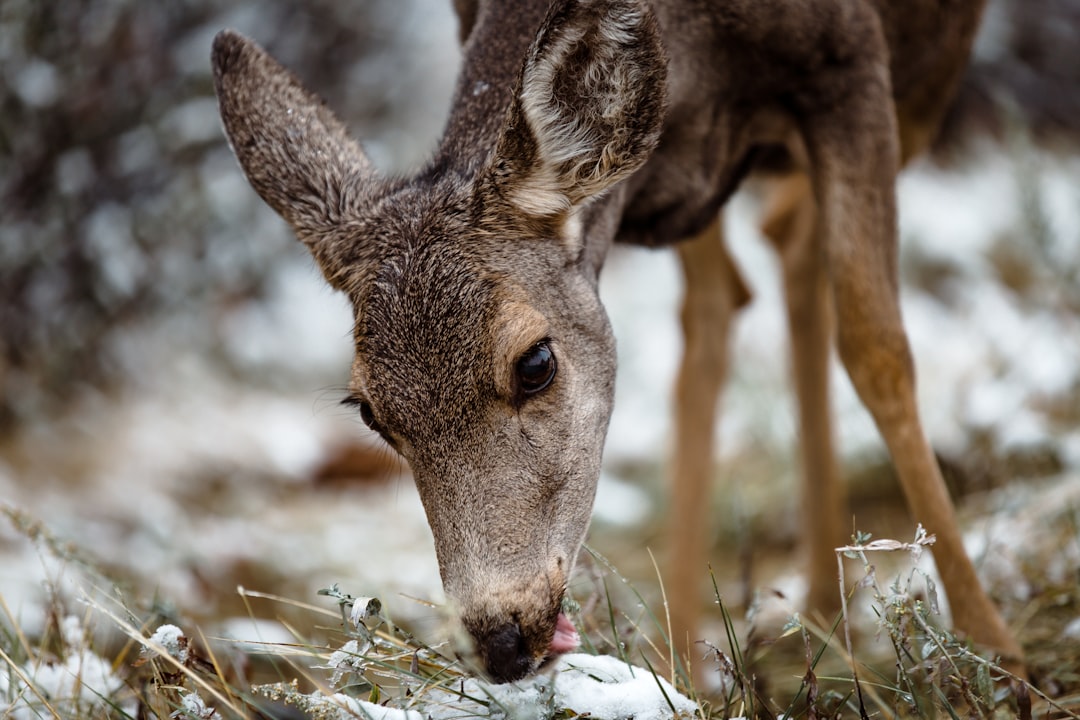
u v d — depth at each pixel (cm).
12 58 1501
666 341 1658
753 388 1453
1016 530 1038
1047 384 1262
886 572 1088
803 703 793
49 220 1519
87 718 773
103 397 1545
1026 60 1825
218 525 1356
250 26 1684
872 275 869
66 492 1381
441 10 1925
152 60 1570
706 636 1083
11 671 791
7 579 1051
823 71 869
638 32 748
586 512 755
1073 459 1147
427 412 727
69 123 1522
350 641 721
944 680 720
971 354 1412
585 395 759
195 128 1569
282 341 1705
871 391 866
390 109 1808
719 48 870
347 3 1780
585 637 754
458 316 731
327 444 1562
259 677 955
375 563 1283
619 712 682
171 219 1595
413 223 766
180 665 706
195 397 1589
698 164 886
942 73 1022
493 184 762
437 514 729
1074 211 1525
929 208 1684
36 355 1522
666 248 941
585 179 773
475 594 706
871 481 1307
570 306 766
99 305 1554
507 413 731
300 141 830
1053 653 855
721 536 1314
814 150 890
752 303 1152
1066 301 1365
